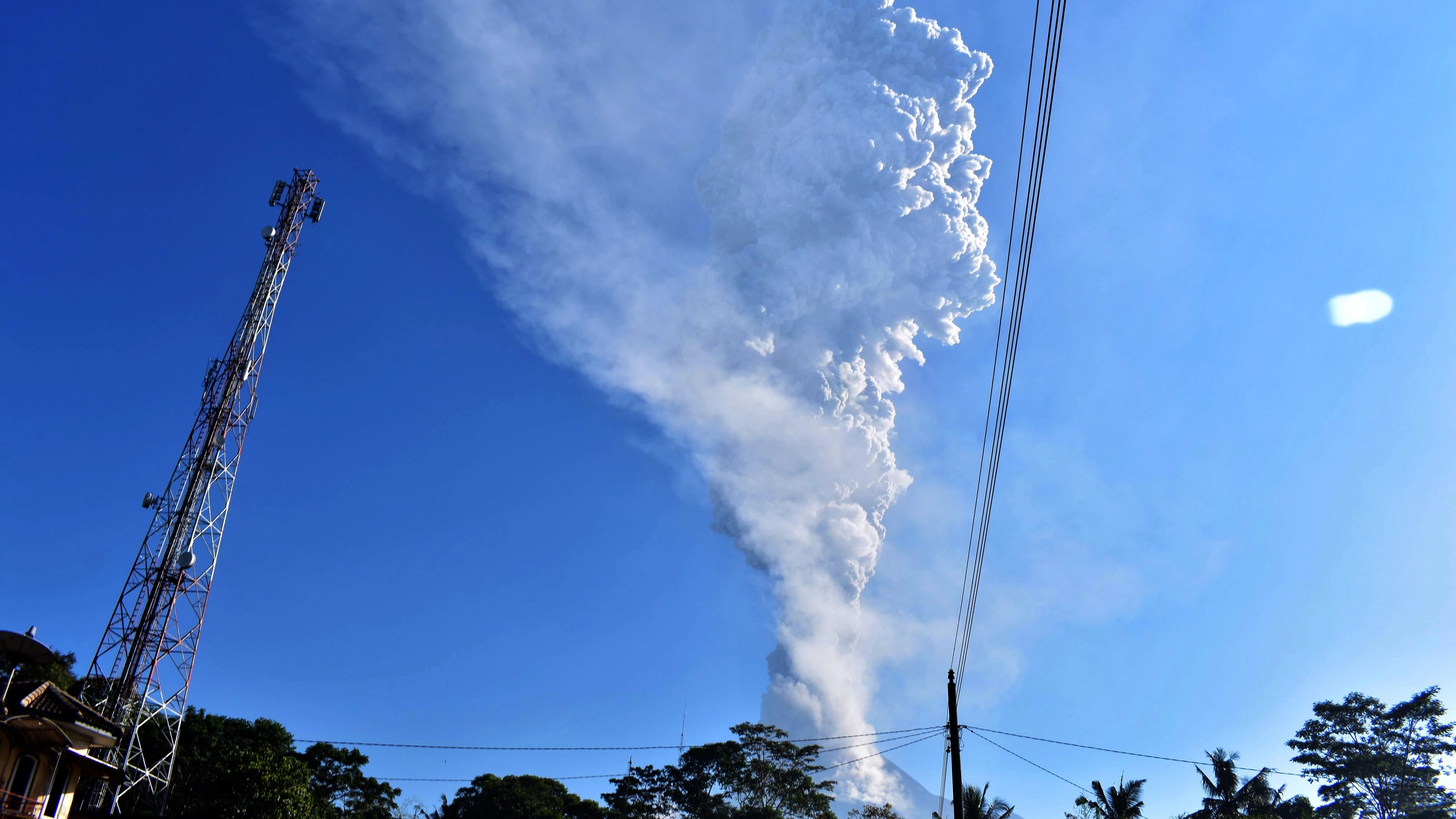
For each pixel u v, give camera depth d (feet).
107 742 87.45
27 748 79.77
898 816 219.61
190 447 164.66
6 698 78.48
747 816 209.26
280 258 183.52
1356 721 172.14
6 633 77.61
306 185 191.11
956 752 90.27
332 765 213.66
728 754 224.12
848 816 222.07
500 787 254.06
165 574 153.07
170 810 155.33
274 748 188.55
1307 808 163.22
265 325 178.19
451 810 261.44
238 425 169.17
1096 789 162.50
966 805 151.23
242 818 135.23
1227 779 173.06
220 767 148.56
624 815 228.22
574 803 255.29
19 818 76.48
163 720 165.48
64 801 83.97
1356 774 165.89
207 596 157.58
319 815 157.69
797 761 225.56
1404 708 166.91
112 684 144.25
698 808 218.38
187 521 157.89
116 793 131.23
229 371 171.22
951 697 93.30
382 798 219.61
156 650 149.28
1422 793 160.35
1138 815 158.10
